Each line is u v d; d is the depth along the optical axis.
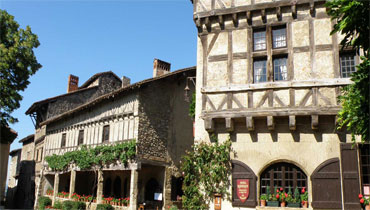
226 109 11.45
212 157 11.65
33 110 27.84
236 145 11.53
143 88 18.22
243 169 11.28
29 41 19.84
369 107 7.44
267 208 10.78
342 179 10.40
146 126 17.98
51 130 25.58
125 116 18.52
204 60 12.20
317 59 11.08
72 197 20.92
